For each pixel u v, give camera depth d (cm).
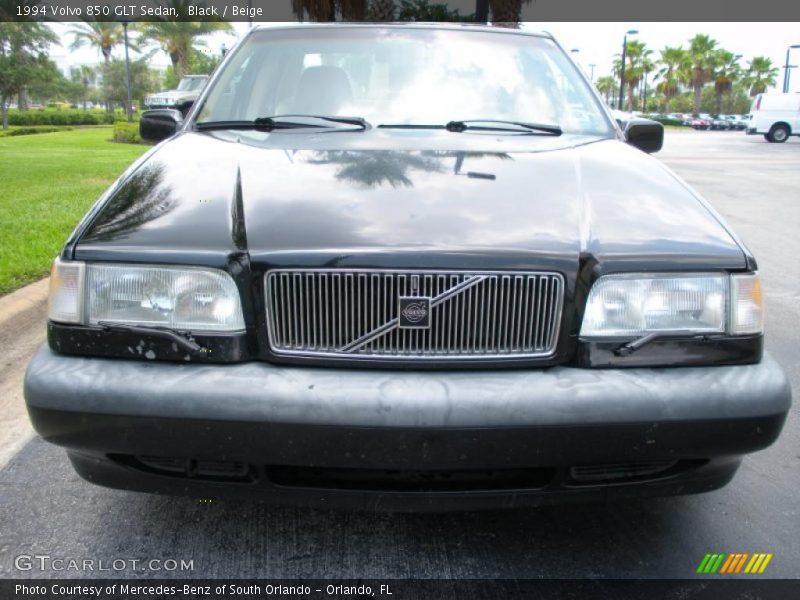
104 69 5525
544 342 201
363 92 320
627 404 190
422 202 220
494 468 191
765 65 8344
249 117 314
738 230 825
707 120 5944
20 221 641
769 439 200
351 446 187
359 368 198
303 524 246
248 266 200
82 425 193
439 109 312
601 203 230
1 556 227
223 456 191
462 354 199
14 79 3362
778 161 1820
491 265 196
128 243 206
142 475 207
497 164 254
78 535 239
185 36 3691
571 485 202
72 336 203
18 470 281
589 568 225
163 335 198
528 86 328
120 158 1331
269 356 200
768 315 502
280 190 228
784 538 242
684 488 212
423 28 353
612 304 203
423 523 247
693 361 204
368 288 196
